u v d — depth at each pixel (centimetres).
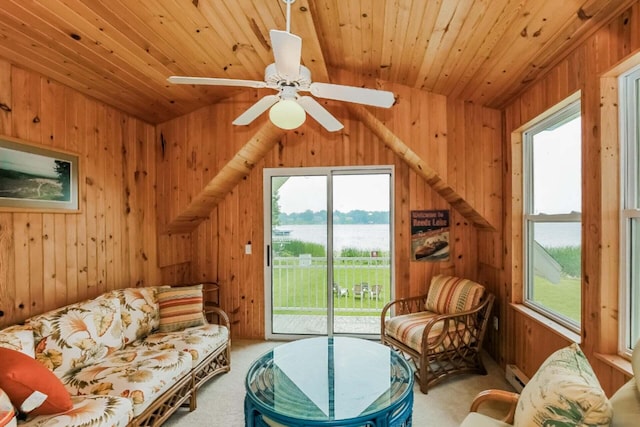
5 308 211
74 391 193
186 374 238
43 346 200
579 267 212
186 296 304
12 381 149
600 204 176
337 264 401
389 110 308
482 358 328
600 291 176
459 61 236
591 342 182
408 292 381
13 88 217
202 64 253
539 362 241
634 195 171
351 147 386
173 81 174
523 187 279
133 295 280
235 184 397
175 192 347
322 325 401
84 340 219
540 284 261
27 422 154
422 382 267
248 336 400
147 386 199
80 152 266
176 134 346
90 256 275
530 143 275
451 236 374
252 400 178
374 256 395
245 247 400
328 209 394
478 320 303
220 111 338
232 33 214
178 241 384
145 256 337
